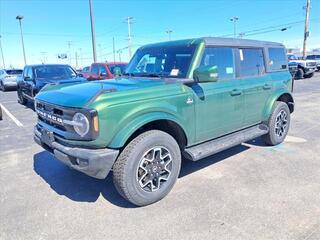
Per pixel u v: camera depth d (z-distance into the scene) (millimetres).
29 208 3295
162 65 4113
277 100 5441
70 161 3066
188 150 3746
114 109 2926
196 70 3488
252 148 5250
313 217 2932
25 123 8203
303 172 4094
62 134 3156
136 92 3146
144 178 3262
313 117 7953
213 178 3965
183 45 4008
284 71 5566
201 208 3178
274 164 4434
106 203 3379
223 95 4035
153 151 3268
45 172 4371
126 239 2689
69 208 3279
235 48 4391
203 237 2672
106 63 12750
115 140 2975
